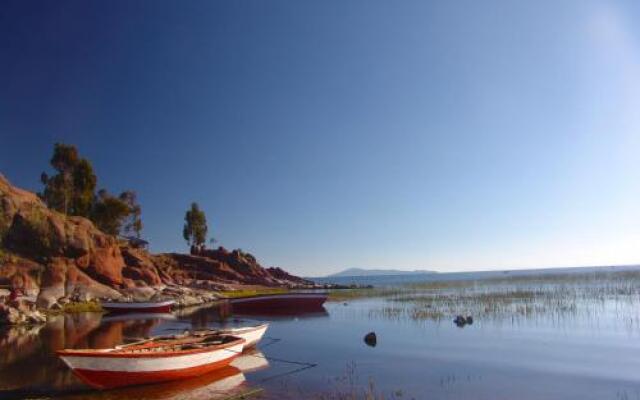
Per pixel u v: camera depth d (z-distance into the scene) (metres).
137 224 98.94
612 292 48.78
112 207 80.88
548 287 59.91
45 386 16.14
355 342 25.55
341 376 17.69
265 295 47.16
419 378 17.23
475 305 40.53
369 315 38.28
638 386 15.89
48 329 32.81
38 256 48.84
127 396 14.97
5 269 44.84
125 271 62.09
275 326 33.78
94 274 54.25
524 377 17.22
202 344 19.09
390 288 81.00
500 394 15.05
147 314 45.12
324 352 22.75
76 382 16.62
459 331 28.02
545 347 22.66
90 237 56.53
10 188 51.62
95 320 39.28
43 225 49.28
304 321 36.56
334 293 71.94
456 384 16.33
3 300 37.66
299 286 93.94
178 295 58.59
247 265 98.44
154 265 73.00
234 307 47.16
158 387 15.95
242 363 20.22
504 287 65.19
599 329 27.27
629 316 31.77
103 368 15.07
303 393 15.23
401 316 36.25
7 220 48.12
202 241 105.62
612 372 17.81
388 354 21.91
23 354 22.41
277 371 18.58
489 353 21.58
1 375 17.78
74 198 77.62
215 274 91.31
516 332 26.95
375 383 16.53
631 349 21.88
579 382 16.47
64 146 77.06
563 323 29.66
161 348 18.08
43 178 80.38
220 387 16.06
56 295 46.97
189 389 15.79
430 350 22.61
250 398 14.68
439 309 38.97
